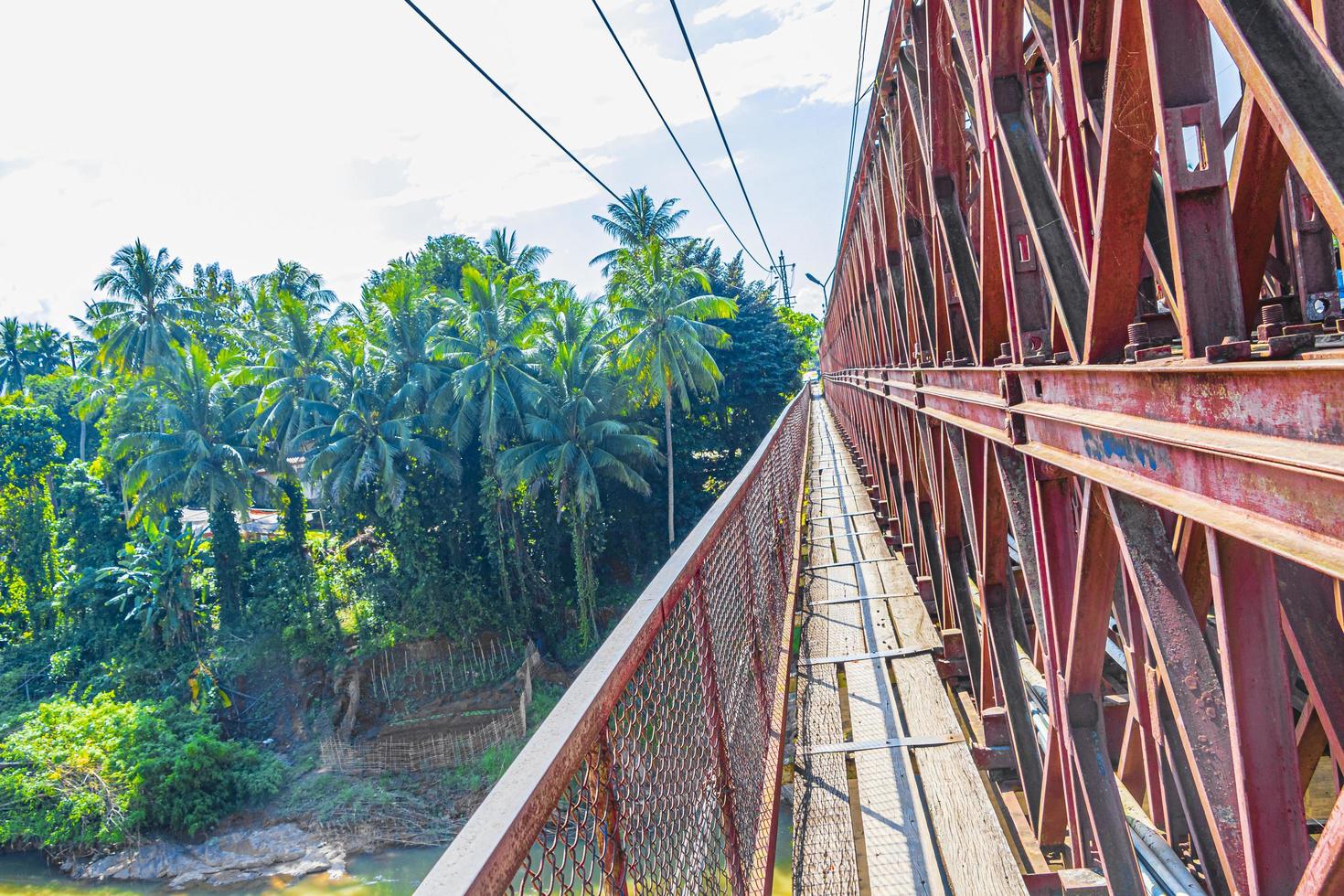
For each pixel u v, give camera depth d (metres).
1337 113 1.06
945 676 4.72
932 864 3.01
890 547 7.61
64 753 23.14
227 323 49.84
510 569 29.50
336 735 25.80
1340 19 1.06
